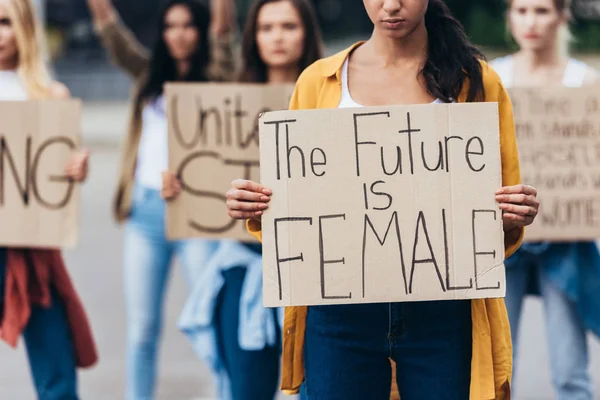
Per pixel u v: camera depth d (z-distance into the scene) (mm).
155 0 43562
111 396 9188
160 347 10828
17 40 7559
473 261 5156
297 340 5484
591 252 7812
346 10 42188
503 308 5426
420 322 5258
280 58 8031
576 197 7836
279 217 5184
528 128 7898
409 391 5379
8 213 7285
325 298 5176
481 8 36156
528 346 10828
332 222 5180
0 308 7305
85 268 14562
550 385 9492
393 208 5168
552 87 7883
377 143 5168
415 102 5344
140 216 8711
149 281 8695
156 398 9141
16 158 7305
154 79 9008
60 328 7398
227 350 7375
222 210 7816
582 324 7738
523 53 8281
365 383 5348
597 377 9695
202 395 9242
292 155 5180
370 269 5172
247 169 7848
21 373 9922
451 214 5160
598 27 35969
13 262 7250
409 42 5332
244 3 38656
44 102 7293
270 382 7375
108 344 10797
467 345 5312
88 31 44312
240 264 7477
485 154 5148
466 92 5336
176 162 7848
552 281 7656
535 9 8094
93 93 43781
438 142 5156
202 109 7852
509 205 5109
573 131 7887
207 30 9117
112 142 32812
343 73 5414
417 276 5160
